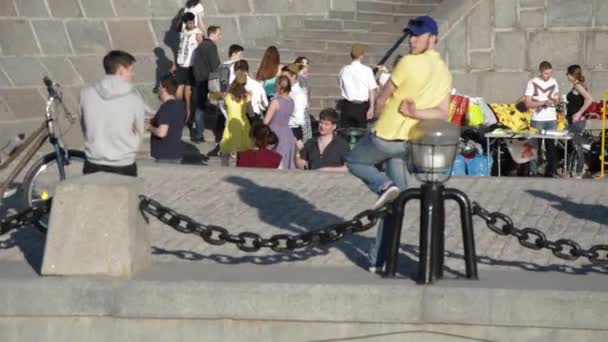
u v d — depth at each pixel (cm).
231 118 1747
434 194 936
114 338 951
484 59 2131
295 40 2297
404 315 917
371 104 1869
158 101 2186
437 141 919
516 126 1892
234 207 1287
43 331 957
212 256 1075
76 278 952
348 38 2308
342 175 1447
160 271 989
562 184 1409
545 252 1091
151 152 1586
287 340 937
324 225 1205
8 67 2277
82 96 1049
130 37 2366
